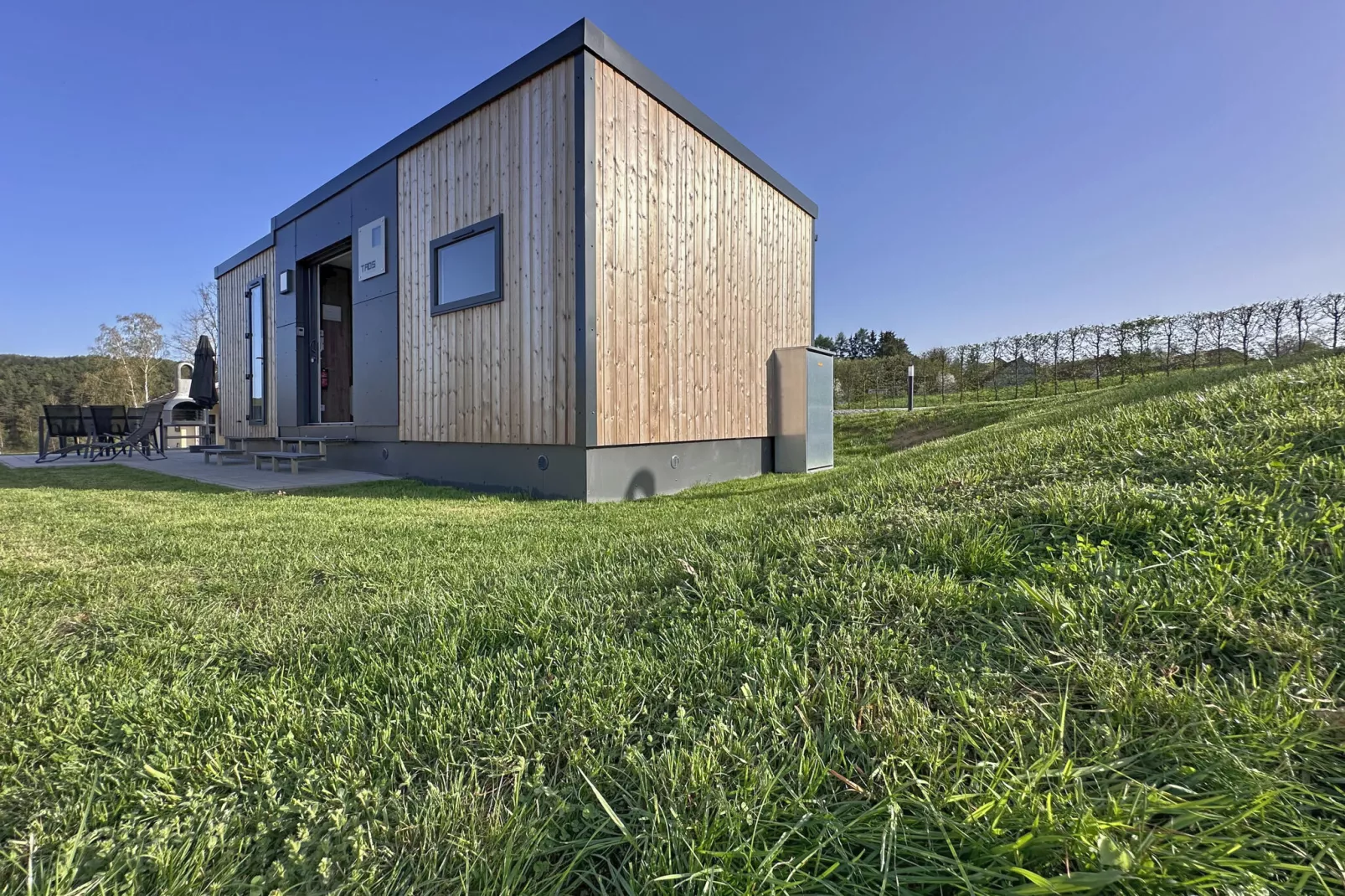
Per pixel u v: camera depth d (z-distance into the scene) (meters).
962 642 1.32
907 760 0.96
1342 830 0.76
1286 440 1.90
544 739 1.16
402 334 6.63
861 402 19.80
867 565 1.73
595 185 4.86
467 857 0.87
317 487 5.88
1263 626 1.13
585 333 4.80
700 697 1.25
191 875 0.87
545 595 1.93
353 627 1.82
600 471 5.05
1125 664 1.11
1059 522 1.75
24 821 1.01
